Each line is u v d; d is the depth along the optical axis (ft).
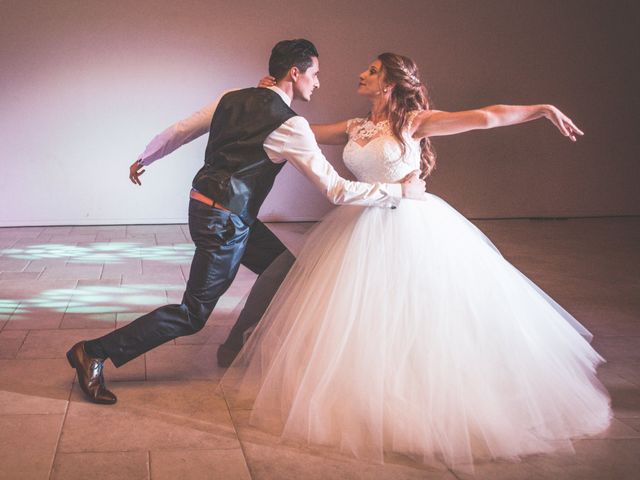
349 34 27.84
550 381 9.26
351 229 9.53
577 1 29.58
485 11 28.89
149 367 10.93
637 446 8.63
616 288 17.48
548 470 8.00
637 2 30.09
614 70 30.32
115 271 18.30
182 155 26.99
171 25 26.30
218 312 14.33
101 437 8.46
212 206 9.43
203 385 10.24
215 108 10.10
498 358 8.95
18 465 7.69
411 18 28.30
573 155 30.48
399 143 9.39
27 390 9.87
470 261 9.40
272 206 28.50
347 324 8.91
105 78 26.07
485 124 9.14
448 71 28.96
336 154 28.50
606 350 12.44
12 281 16.84
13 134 25.75
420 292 9.00
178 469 7.74
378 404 8.47
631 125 30.81
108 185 26.68
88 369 9.44
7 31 25.20
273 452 8.24
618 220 30.09
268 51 27.14
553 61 29.73
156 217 27.20
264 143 9.35
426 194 10.16
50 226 26.43
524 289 9.95
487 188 30.07
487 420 8.48
